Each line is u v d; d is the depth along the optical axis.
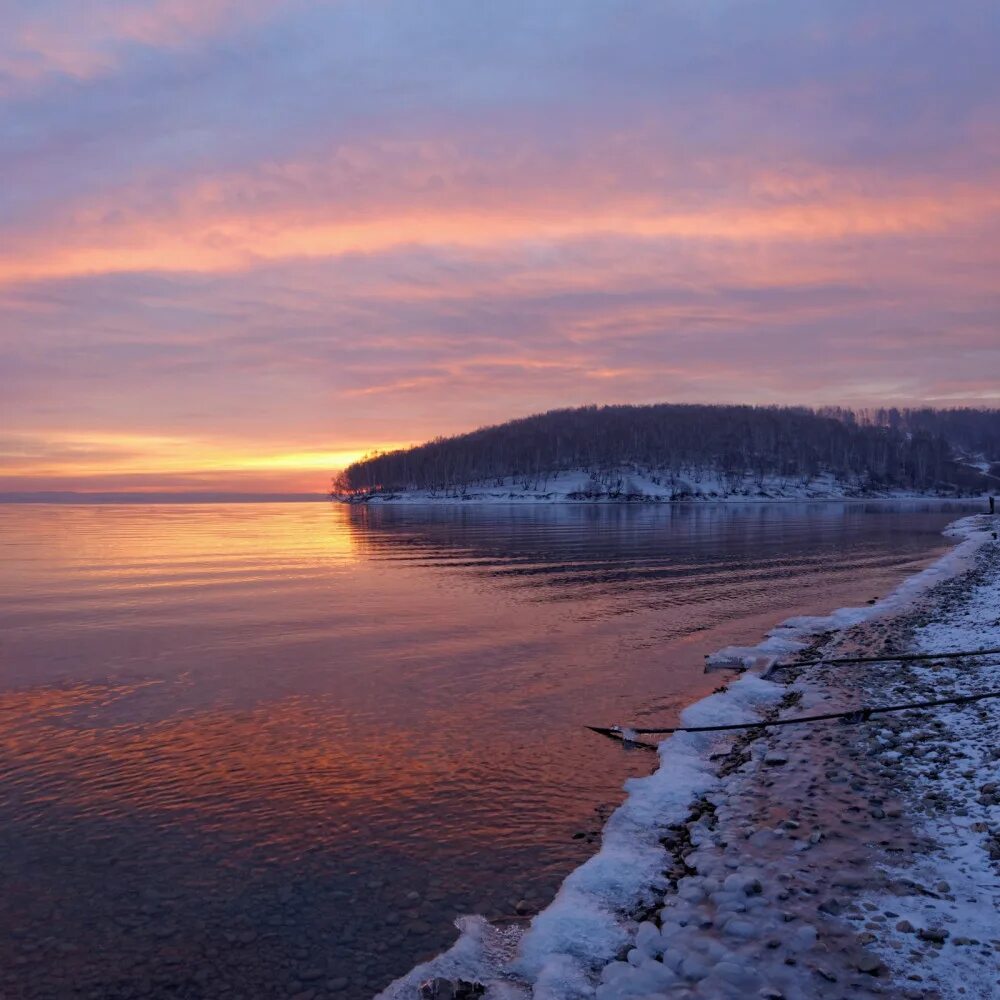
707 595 25.23
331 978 5.62
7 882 7.02
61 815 8.42
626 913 6.29
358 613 21.78
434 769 9.77
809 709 11.50
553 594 25.69
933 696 11.62
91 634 18.62
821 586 27.34
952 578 26.64
